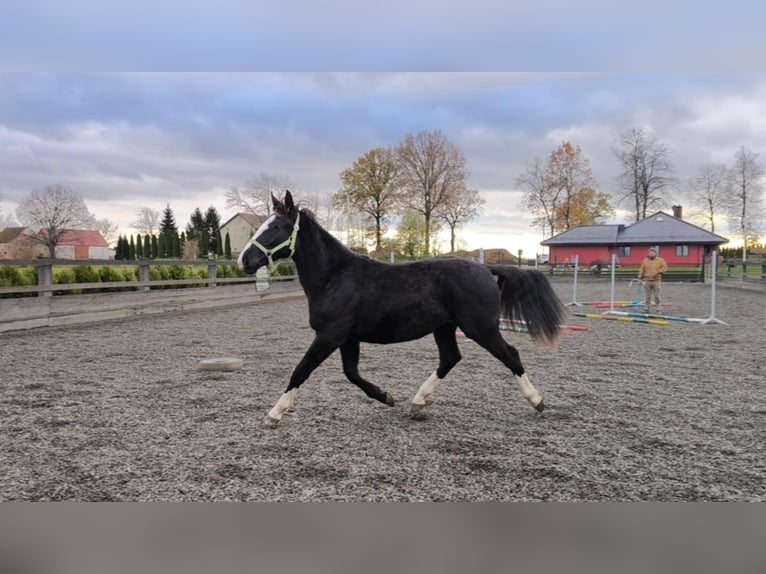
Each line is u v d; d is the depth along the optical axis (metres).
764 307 14.33
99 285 10.59
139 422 4.02
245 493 2.83
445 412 4.32
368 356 7.09
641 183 49.66
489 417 4.18
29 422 4.02
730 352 7.28
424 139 44.09
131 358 6.72
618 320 11.16
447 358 4.21
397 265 4.00
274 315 12.40
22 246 42.41
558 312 4.23
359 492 2.85
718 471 3.12
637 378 5.63
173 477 3.01
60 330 9.31
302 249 3.90
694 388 5.17
